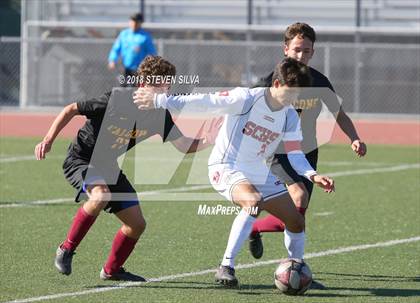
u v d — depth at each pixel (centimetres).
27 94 6738
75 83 6712
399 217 2911
